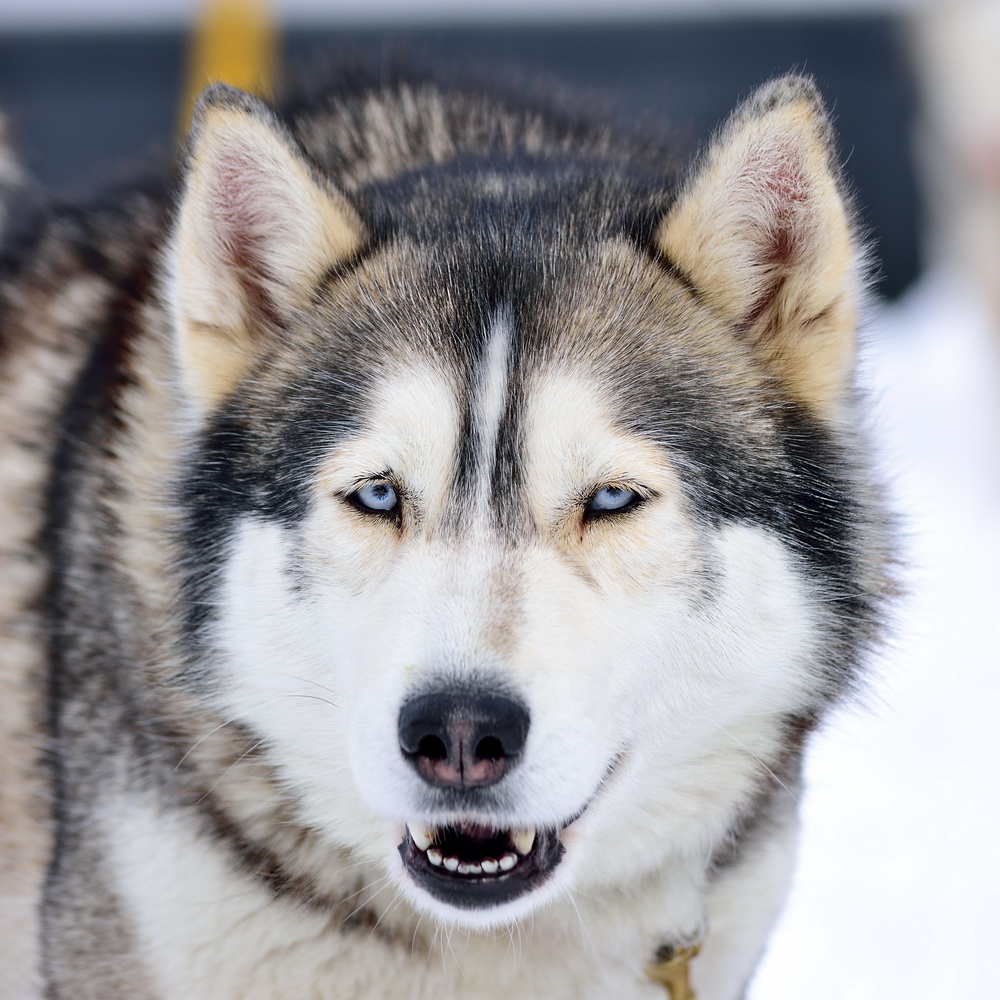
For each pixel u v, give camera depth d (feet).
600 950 17.44
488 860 15.21
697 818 17.17
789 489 16.56
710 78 51.11
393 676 14.28
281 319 17.47
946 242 53.42
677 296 16.71
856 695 17.48
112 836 17.07
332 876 16.93
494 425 15.39
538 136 21.70
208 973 16.70
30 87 49.88
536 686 14.07
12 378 21.18
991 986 22.40
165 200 20.12
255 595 16.34
